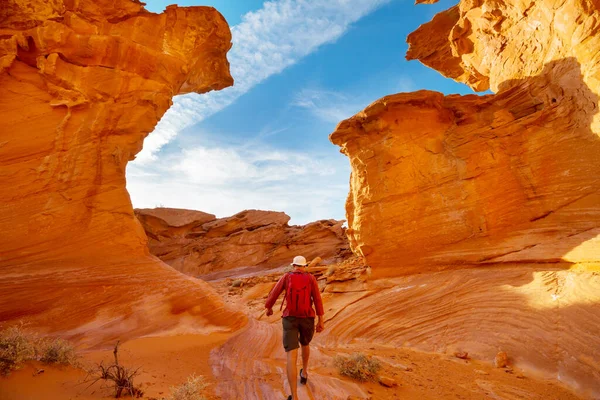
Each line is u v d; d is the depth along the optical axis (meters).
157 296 8.45
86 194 9.27
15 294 6.96
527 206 11.07
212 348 6.65
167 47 12.76
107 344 6.42
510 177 11.66
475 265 11.07
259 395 4.07
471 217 11.76
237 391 4.18
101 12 11.45
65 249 8.47
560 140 10.91
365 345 8.80
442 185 12.70
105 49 10.71
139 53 11.28
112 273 8.48
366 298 12.12
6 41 9.74
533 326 7.40
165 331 7.55
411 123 13.86
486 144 12.34
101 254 8.87
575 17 10.79
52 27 10.10
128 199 10.02
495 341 7.55
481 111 13.29
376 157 14.30
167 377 4.47
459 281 10.52
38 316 6.80
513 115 12.81
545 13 12.20
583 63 10.59
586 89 10.39
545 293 8.14
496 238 11.14
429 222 12.57
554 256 9.06
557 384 5.70
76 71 10.28
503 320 8.08
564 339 6.62
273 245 36.69
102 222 9.24
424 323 9.34
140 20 12.14
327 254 33.34
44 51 10.10
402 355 7.42
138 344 6.45
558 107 11.37
